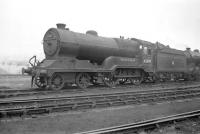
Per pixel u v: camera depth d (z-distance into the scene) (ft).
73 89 45.88
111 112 28.04
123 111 28.81
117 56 56.18
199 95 44.96
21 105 28.40
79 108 28.99
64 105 28.55
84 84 48.49
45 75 42.37
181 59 81.56
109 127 20.53
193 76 90.38
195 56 94.07
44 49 48.62
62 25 48.55
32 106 26.73
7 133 19.12
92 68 49.16
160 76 70.28
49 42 46.55
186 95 41.96
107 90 46.65
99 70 50.14
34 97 35.42
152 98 37.35
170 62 74.18
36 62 45.68
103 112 27.89
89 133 17.83
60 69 43.68
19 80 75.87
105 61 52.47
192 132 20.66
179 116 24.43
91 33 55.11
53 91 41.01
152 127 20.95
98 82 51.31
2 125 21.15
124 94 38.40
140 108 31.07
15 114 24.47
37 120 23.25
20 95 37.22
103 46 52.26
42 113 25.93
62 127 21.33
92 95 35.99
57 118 24.31
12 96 36.37
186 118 24.23
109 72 52.80
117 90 47.01
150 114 27.58
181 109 31.07
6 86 53.21
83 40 48.62
